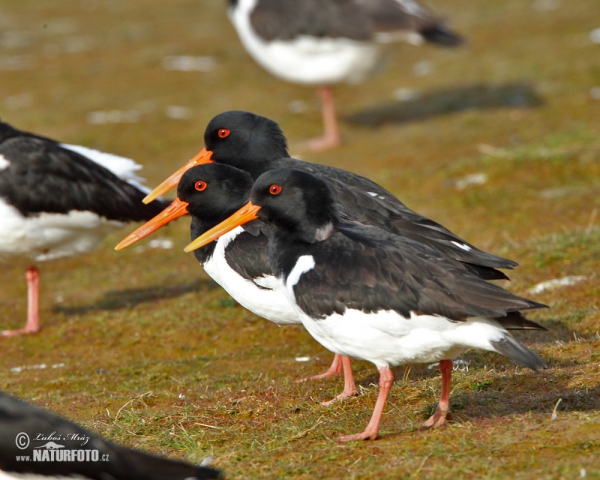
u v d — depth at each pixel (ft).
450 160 59.47
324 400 30.42
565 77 75.05
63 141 69.36
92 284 47.75
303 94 81.61
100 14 118.93
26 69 92.94
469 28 96.43
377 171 60.23
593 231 43.04
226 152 37.60
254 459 24.61
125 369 36.32
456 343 23.86
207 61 92.89
